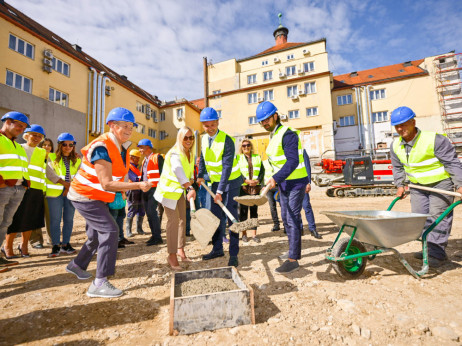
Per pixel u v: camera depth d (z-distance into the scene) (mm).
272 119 3098
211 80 27641
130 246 4527
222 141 3465
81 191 2432
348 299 2297
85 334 1863
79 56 20109
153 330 1914
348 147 24781
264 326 1906
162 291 2602
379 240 2539
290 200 2975
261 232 5461
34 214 3889
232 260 3182
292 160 2834
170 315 1816
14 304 2326
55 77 16875
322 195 14625
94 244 2838
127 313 2168
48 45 16578
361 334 1800
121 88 22812
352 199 12570
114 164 2473
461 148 20906
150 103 27062
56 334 1862
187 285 2203
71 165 4387
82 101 18844
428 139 3064
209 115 3449
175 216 3188
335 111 25609
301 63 24547
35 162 3938
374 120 24609
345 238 2703
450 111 22688
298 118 23688
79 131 18328
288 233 3002
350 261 2830
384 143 23578
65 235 4133
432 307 2127
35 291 2617
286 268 2932
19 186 3383
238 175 3607
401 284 2576
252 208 4773
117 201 4203
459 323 1892
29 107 14945
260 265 3268
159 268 3283
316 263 3266
